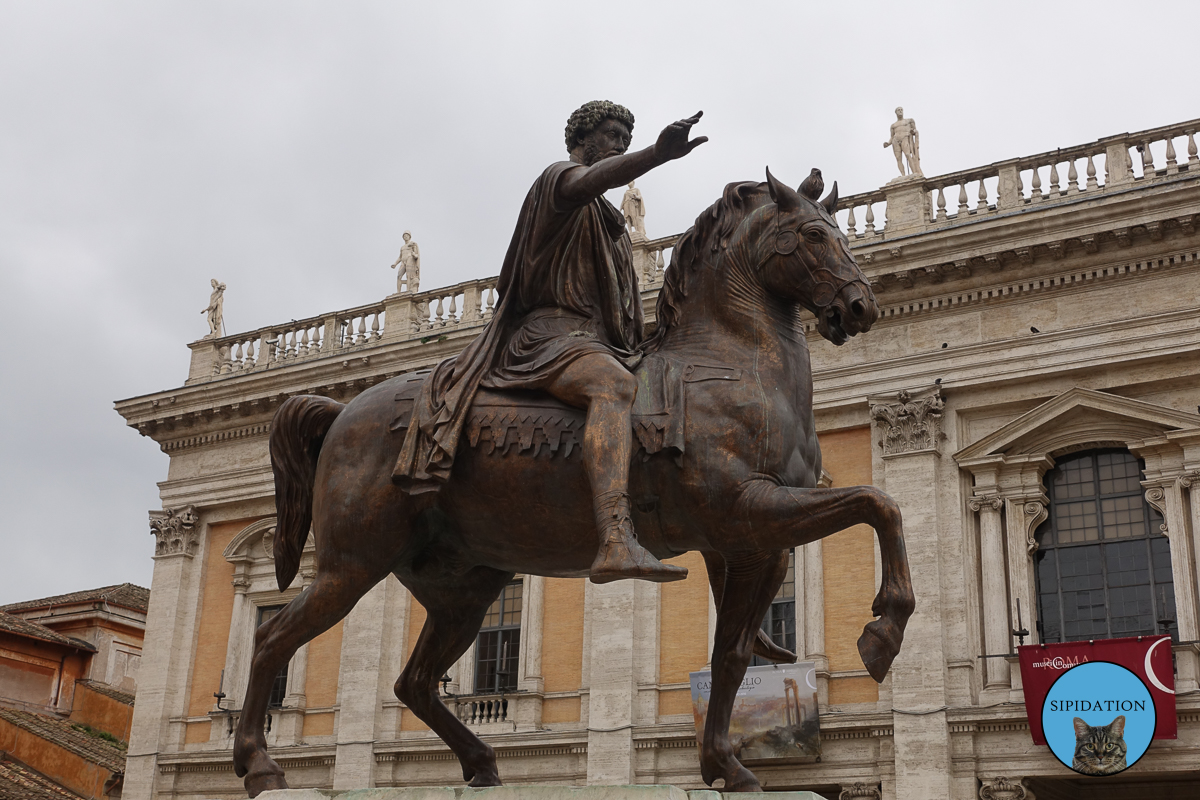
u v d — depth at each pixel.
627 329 6.22
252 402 30.67
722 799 5.14
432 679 6.36
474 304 29.62
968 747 21.73
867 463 24.34
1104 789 23.59
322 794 5.38
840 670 23.31
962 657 22.17
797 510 5.31
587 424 5.48
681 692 24.50
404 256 31.20
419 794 5.18
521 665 26.25
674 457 5.49
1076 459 23.03
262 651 6.00
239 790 28.69
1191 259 22.17
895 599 5.13
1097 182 24.30
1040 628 22.36
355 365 29.39
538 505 5.68
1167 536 21.69
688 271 6.05
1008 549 22.67
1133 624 21.67
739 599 5.86
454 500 5.86
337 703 27.95
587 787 4.94
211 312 33.53
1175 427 21.72
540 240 6.00
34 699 36.34
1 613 37.34
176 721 30.06
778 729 22.95
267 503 30.94
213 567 31.36
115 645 38.75
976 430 23.70
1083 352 22.66
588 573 5.72
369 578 5.97
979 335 23.77
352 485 5.99
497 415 5.78
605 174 5.63
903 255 23.95
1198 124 22.78
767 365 5.72
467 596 6.32
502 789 5.04
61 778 31.28
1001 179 24.31
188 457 32.16
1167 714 20.14
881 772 22.28
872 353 24.59
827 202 6.02
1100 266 22.84
